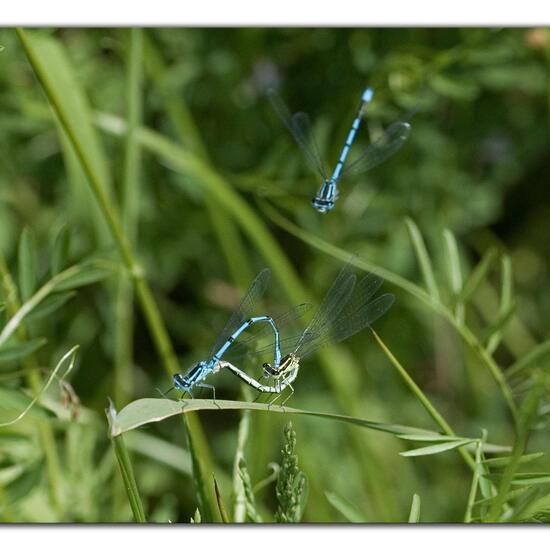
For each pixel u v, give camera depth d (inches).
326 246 25.0
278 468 23.1
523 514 22.4
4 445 24.4
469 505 22.5
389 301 23.5
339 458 28.0
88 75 28.6
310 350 23.5
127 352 27.0
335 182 25.3
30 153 29.0
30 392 24.3
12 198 28.8
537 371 22.8
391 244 29.1
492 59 27.7
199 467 22.7
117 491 25.3
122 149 27.3
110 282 27.2
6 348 23.3
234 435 28.6
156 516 25.1
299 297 27.1
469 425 29.3
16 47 28.0
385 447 28.5
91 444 25.4
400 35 28.8
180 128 28.3
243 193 29.3
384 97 27.6
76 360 28.4
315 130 28.8
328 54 29.1
